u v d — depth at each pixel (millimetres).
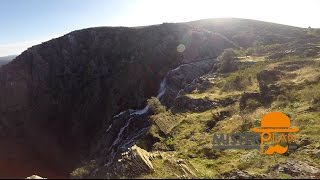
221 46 101062
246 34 109125
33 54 128500
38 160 92312
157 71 99750
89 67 116500
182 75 80000
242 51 82625
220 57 79375
